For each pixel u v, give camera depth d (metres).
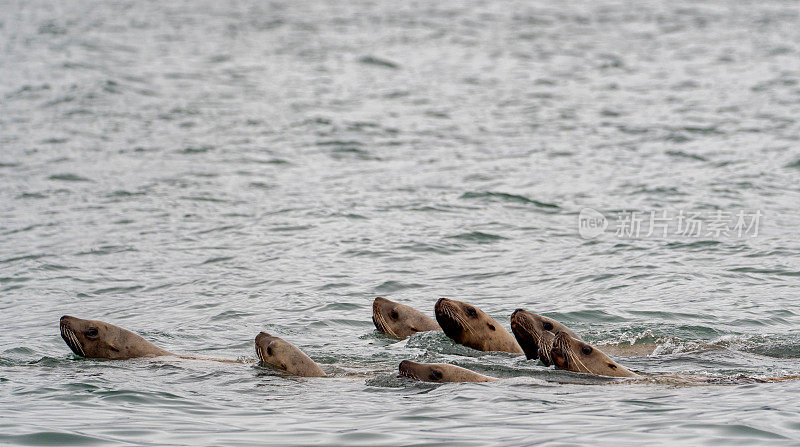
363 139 130.25
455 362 47.53
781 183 98.50
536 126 138.75
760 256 71.94
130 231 84.88
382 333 55.72
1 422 35.78
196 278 69.81
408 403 38.88
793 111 143.25
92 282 69.25
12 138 130.00
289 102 159.62
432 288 66.06
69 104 153.62
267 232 83.88
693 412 35.78
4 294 66.25
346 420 36.06
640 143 124.12
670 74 187.25
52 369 46.53
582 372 44.41
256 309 61.41
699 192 95.50
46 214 91.69
